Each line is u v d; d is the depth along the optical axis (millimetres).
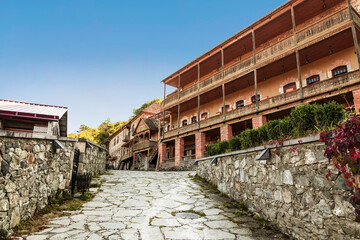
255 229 5281
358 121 3133
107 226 5270
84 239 4414
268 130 6234
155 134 33188
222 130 19812
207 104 25234
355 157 3230
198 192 9289
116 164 45406
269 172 5805
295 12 16359
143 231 5031
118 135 47469
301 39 15188
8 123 13094
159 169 26031
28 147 5266
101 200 7777
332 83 13039
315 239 4121
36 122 13203
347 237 3533
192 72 26016
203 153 21656
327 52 15414
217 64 24234
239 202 7371
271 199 5625
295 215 4699
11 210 4520
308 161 4500
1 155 4371
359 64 11836
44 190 6121
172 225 5480
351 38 13773
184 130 24109
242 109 18312
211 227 5379
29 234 4535
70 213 6152
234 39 19891
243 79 19547
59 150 7039
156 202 7715
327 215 3932
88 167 11375
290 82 17750
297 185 4730
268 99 16391
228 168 8578
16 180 4746
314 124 4918
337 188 3803
